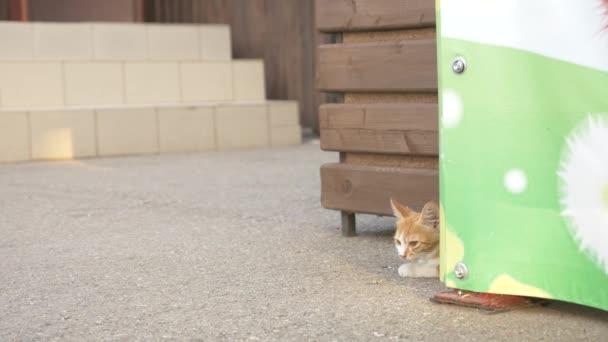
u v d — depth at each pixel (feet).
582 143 10.67
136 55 38.27
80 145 35.14
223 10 45.34
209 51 39.58
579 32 10.59
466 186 11.66
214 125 37.40
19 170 31.09
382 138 16.31
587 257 10.73
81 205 22.44
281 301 12.48
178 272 14.52
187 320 11.70
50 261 15.70
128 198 23.47
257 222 19.19
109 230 18.74
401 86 15.87
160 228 18.81
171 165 31.48
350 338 10.68
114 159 34.32
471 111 11.54
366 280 13.56
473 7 11.41
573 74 10.68
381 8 16.08
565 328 10.84
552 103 10.87
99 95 37.04
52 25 37.04
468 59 11.51
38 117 34.47
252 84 39.47
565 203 10.86
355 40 16.75
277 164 30.71
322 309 11.99
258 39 43.96
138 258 15.74
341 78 16.81
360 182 16.74
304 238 17.16
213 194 23.72
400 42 15.84
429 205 13.51
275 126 38.45
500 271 11.43
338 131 17.02
